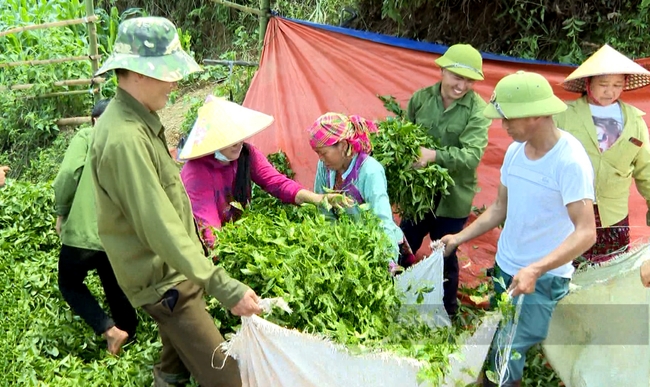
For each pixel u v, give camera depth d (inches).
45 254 192.2
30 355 155.3
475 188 185.6
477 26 271.4
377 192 154.6
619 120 163.2
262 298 121.0
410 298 150.7
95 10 398.9
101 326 155.4
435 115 184.2
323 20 346.9
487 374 131.1
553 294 135.0
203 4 418.3
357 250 136.5
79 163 162.4
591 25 254.5
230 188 154.6
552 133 128.5
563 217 131.0
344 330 118.3
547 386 153.3
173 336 120.2
